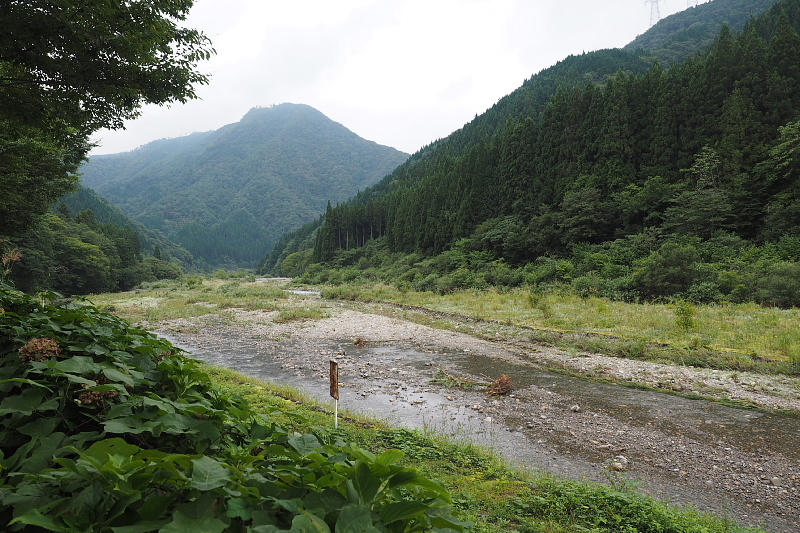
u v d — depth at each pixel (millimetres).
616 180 37688
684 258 22500
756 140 32938
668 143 37469
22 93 4914
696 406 8969
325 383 10711
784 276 19188
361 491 1434
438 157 94812
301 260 93562
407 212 62625
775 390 9688
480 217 47562
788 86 33531
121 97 5078
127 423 1838
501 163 47594
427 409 8758
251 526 1276
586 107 42812
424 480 1466
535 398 9508
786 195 28234
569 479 5531
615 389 10164
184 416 2020
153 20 4734
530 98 95500
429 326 19422
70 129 6207
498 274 34406
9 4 3812
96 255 50031
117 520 1214
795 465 6371
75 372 2176
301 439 1972
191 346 15773
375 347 15344
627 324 16328
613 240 36531
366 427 6488
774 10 58250
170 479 1396
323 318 22828
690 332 14508
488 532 3574
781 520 4914
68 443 1802
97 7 4133
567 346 14328
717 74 36969
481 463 5598
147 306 29312
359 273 58312
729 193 31312
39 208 16281
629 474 6027
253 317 23828
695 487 5688
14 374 2281
